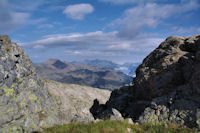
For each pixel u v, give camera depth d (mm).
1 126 12281
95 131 11047
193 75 19312
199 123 14367
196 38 29484
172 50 30562
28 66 18656
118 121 14969
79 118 19719
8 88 14367
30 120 14422
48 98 19875
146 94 28391
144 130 13312
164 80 25156
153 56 35594
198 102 16859
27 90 16438
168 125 14727
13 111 13648
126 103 33000
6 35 17938
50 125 15750
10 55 16422
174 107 18375
